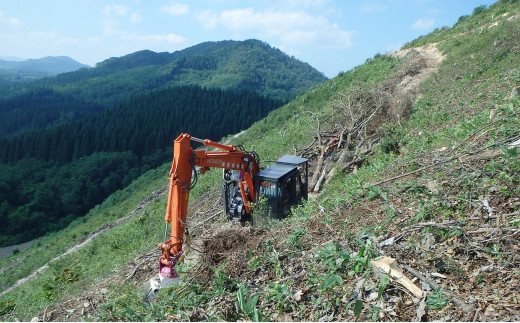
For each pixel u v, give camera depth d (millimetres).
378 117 17188
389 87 21547
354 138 16562
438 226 5027
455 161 6934
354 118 17141
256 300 4477
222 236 6633
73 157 101250
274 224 7742
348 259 4664
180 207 6660
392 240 5129
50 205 73688
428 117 13859
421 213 5410
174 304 5203
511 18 24625
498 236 4543
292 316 4309
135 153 106125
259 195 9500
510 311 3439
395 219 5723
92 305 7758
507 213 4953
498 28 22922
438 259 4527
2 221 66438
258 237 6555
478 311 3533
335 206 7320
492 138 7348
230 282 5379
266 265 5566
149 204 23625
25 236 64812
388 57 30766
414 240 5027
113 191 84562
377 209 6398
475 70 17703
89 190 80438
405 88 20531
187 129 124562
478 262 4355
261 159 18719
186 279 5973
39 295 11328
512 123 7699
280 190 9406
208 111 136250
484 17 31219
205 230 10773
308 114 25531
